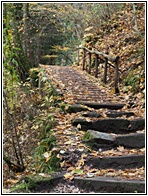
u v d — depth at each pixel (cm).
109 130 522
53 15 1306
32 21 1312
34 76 947
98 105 621
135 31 910
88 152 431
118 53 900
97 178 368
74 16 1352
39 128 567
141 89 682
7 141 525
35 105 705
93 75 929
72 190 358
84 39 1152
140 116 567
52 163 414
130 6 1075
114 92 725
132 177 376
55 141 456
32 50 1242
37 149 489
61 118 545
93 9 1270
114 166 412
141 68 737
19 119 657
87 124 519
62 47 1383
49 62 1552
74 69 1016
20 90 732
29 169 450
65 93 675
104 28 1111
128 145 464
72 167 399
